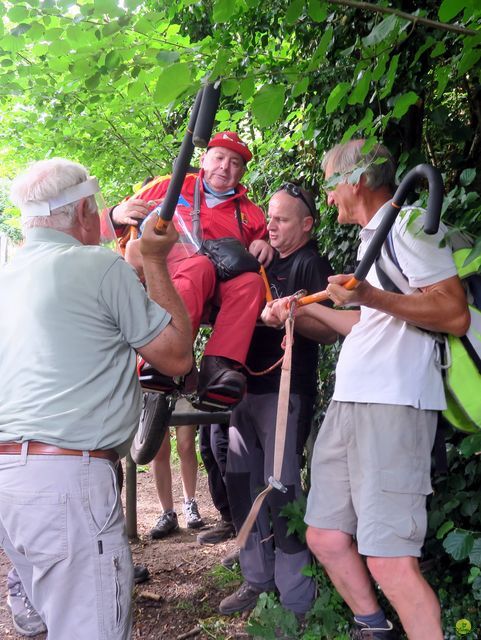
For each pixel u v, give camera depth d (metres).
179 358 2.13
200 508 5.00
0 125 6.17
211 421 3.54
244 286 2.90
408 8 2.98
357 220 2.50
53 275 2.03
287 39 3.55
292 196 3.08
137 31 2.27
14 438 1.96
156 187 3.21
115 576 1.97
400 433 2.23
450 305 2.15
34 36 2.38
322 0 1.90
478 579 2.43
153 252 2.10
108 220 2.65
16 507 1.94
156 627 3.13
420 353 2.26
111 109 5.12
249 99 2.13
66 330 2.00
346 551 2.47
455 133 3.10
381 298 2.11
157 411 2.94
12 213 7.20
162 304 2.13
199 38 4.13
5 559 4.00
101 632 1.94
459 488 2.79
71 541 1.93
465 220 2.46
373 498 2.23
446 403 2.29
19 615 3.17
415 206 2.39
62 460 1.95
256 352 3.09
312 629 2.84
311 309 2.74
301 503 2.89
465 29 1.90
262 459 3.20
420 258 2.18
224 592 3.41
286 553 2.96
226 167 3.12
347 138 2.19
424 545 2.89
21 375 2.01
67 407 1.97
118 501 2.04
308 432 3.10
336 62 3.24
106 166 6.25
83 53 2.32
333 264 3.87
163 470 4.29
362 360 2.34
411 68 2.98
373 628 2.47
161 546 4.12
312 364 3.12
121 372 2.07
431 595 2.22
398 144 3.16
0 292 2.11
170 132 5.98
